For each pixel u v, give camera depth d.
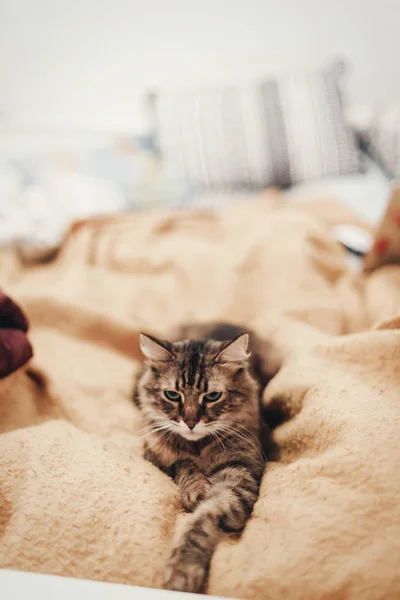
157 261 0.90
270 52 1.39
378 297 0.78
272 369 0.70
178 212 1.04
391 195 0.81
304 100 1.20
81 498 0.52
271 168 1.21
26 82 1.42
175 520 0.54
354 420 0.54
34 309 0.81
